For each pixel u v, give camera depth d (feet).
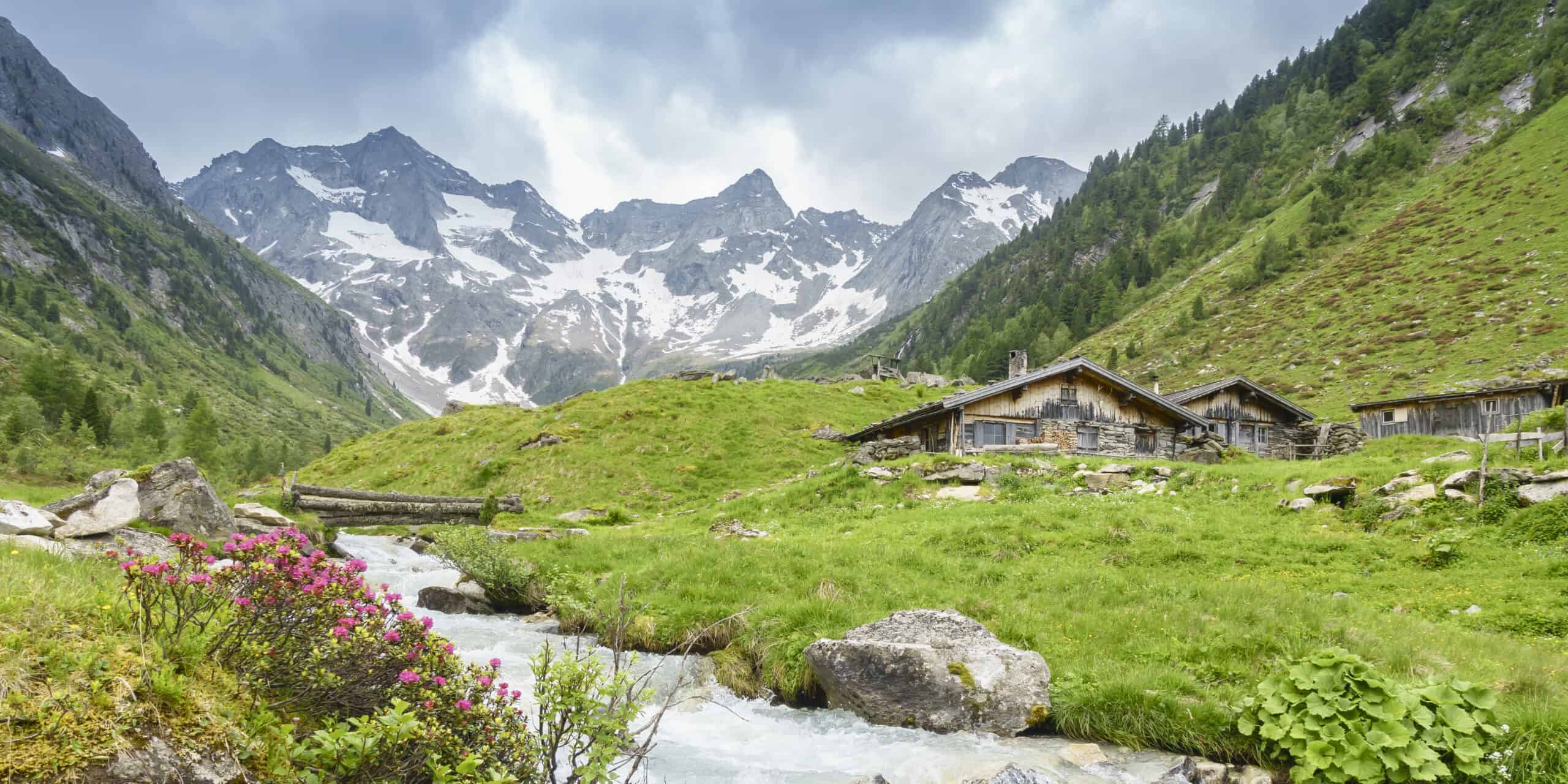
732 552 65.57
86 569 32.76
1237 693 34.12
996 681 36.29
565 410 192.65
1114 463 103.14
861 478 108.47
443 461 171.94
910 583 56.85
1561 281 292.40
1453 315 305.32
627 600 51.24
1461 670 35.42
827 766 31.81
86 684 17.52
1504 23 634.84
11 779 14.48
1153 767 30.73
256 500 103.19
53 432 348.59
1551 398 134.62
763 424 183.11
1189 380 361.71
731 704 41.11
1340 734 28.07
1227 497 85.56
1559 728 27.04
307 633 22.79
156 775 16.28
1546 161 413.80
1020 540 72.84
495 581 64.28
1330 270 434.71
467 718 22.56
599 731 22.27
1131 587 55.62
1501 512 62.80
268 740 19.21
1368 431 167.22
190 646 21.31
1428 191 488.44
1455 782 26.09
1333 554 64.18
